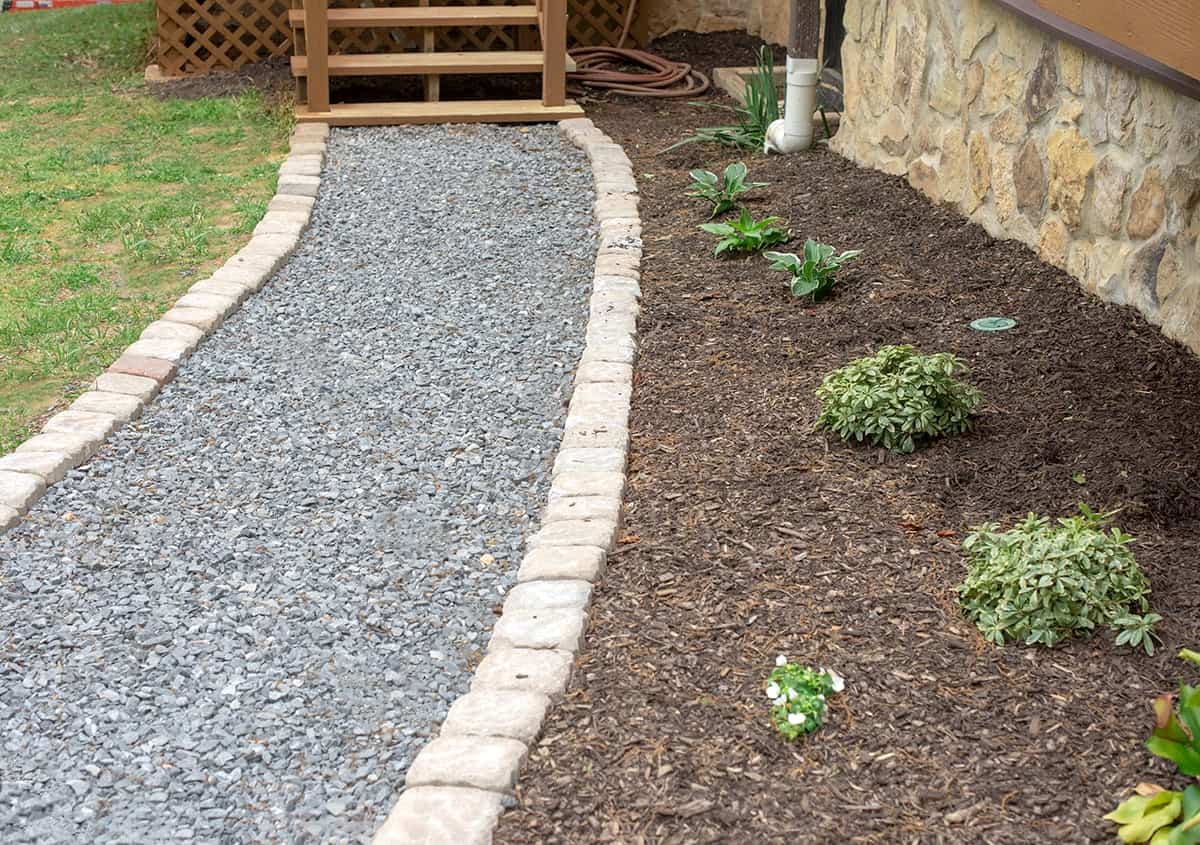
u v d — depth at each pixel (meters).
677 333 4.64
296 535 3.54
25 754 2.68
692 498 3.48
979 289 4.79
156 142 7.68
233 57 9.75
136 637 3.08
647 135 7.69
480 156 7.23
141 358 4.55
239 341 4.84
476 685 2.69
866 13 6.46
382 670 2.98
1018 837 2.26
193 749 2.70
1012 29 5.04
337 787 2.60
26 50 10.27
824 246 4.88
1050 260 4.96
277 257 5.57
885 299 4.77
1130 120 4.35
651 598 3.02
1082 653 2.76
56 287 5.35
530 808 2.36
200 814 2.52
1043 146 4.91
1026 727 2.54
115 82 9.24
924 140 5.92
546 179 6.79
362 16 8.20
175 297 5.27
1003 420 3.80
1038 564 2.85
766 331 4.60
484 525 3.61
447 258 5.68
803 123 6.91
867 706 2.61
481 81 9.20
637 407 4.08
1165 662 2.71
